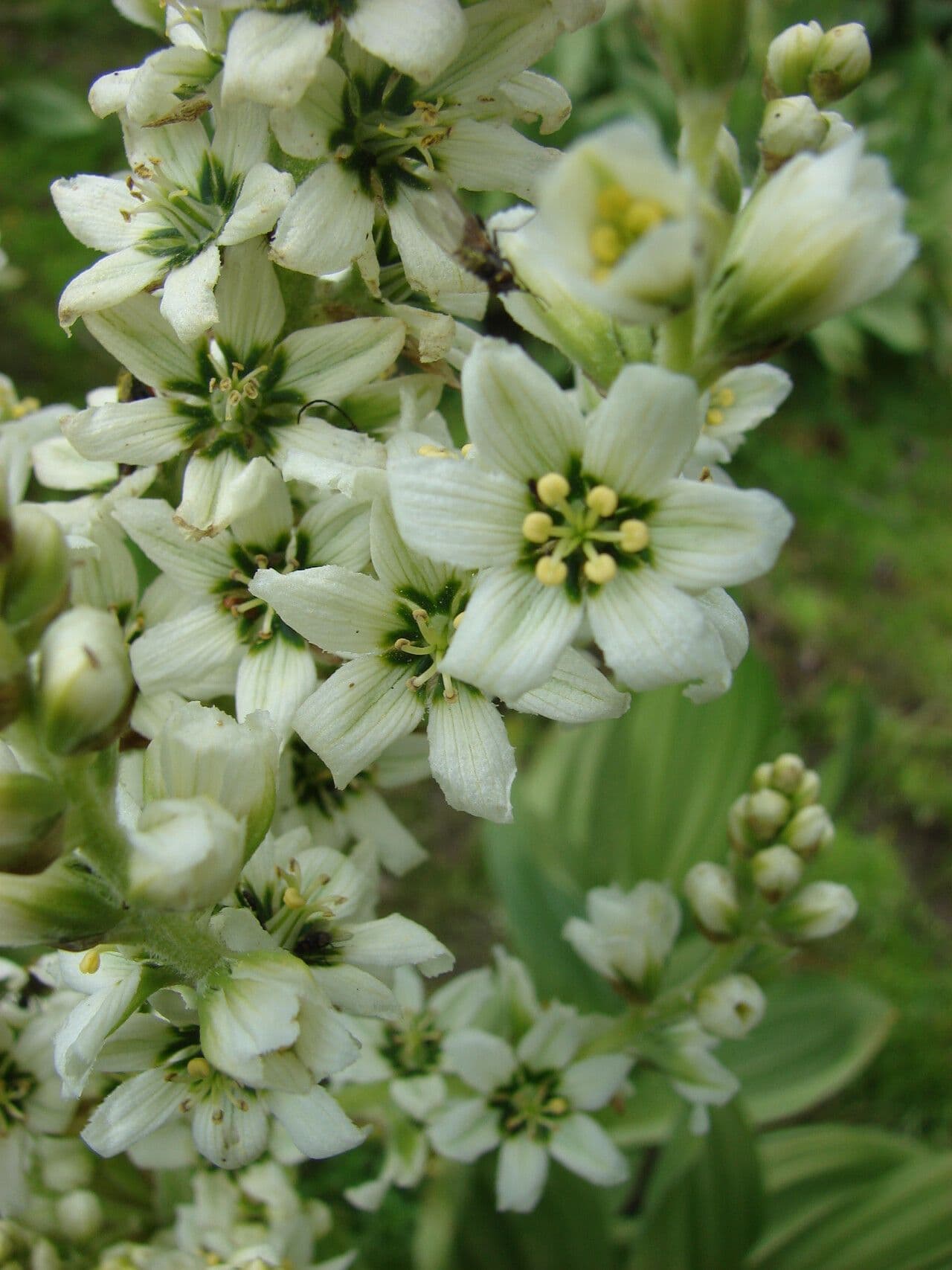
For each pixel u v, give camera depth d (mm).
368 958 81
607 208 54
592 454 65
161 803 62
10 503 60
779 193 58
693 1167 125
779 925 98
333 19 69
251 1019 65
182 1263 98
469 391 63
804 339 286
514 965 114
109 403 83
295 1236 108
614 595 65
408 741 101
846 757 162
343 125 76
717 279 61
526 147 79
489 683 64
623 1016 110
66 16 321
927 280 301
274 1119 107
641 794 159
